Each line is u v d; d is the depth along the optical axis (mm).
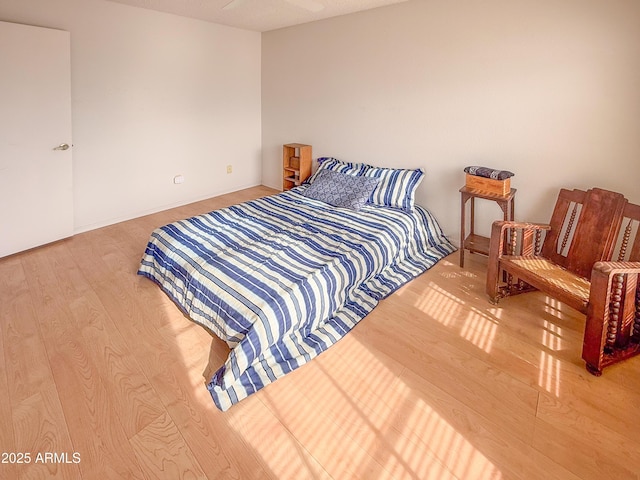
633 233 2453
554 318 2324
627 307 1888
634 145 2363
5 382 1752
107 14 3361
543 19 2561
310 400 1706
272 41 4551
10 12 2816
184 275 2344
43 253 3141
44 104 3004
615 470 1377
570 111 2568
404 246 3012
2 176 2895
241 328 1891
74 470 1360
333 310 2287
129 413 1605
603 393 1738
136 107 3766
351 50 3734
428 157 3400
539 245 2820
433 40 3129
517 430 1543
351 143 3988
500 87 2848
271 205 3422
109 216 3816
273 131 4883
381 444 1487
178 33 3912
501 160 2965
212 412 1626
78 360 1908
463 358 1973
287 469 1386
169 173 4223
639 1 2201
